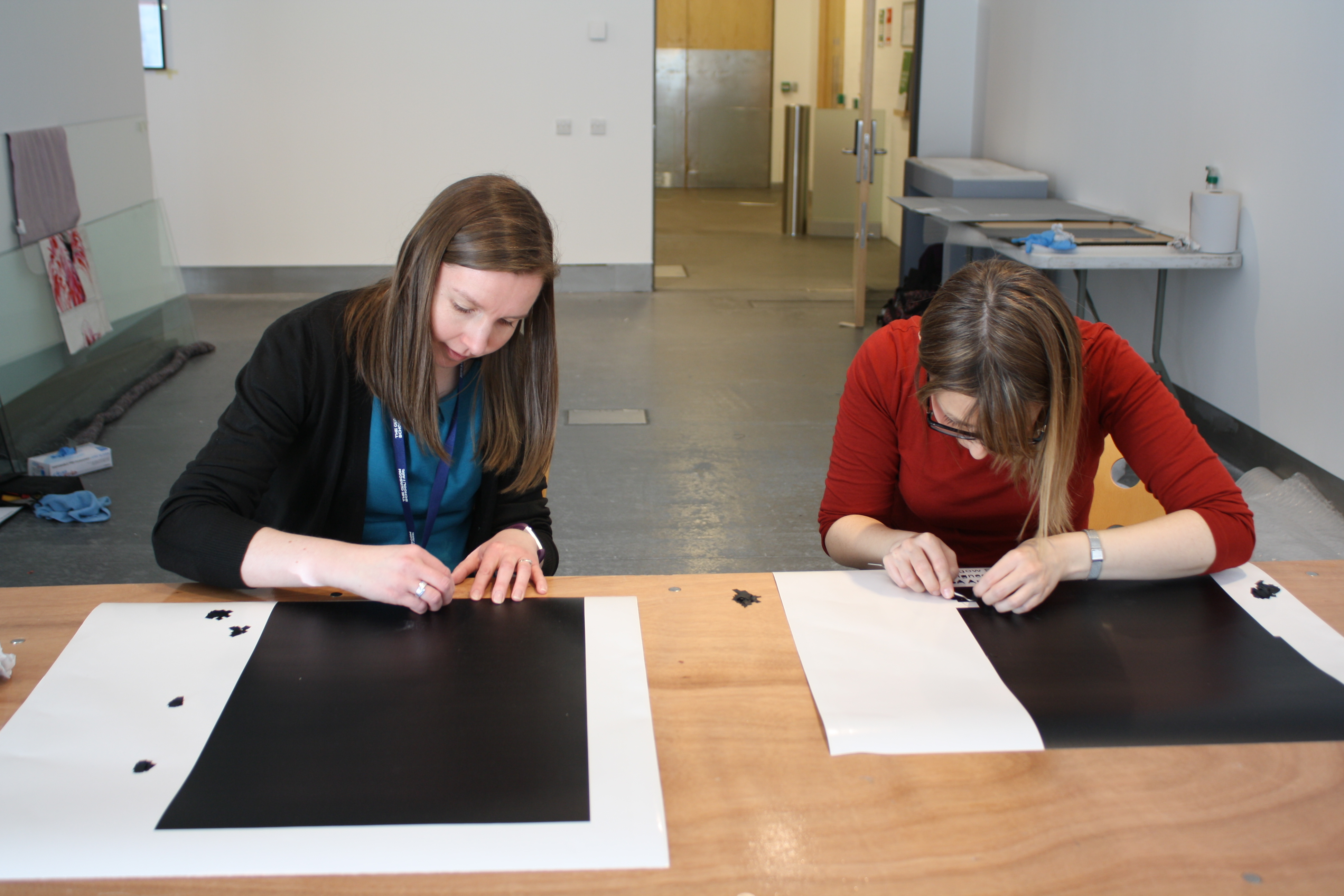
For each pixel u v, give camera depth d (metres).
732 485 3.48
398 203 6.50
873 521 1.45
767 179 12.45
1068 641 1.12
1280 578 1.28
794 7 11.88
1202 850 0.81
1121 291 4.56
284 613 1.17
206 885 0.76
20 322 3.65
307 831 0.81
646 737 0.94
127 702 0.98
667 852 0.80
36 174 3.84
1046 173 5.42
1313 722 0.97
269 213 6.46
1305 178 3.20
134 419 4.11
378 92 6.32
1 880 0.76
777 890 0.76
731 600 1.23
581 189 6.61
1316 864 0.79
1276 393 3.39
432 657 1.08
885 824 0.84
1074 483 1.45
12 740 0.93
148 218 4.81
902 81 7.55
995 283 1.14
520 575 1.24
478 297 1.18
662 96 12.16
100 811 0.83
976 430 1.17
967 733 0.95
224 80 6.23
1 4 3.68
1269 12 3.36
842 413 1.50
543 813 0.83
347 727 0.95
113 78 4.55
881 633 1.14
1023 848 0.81
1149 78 4.24
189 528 1.19
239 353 5.17
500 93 6.39
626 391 4.57
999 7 6.06
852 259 8.02
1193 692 1.02
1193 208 3.61
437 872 0.77
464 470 1.44
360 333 1.32
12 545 2.92
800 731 0.96
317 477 1.39
